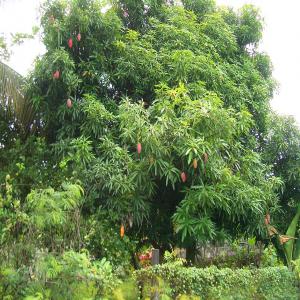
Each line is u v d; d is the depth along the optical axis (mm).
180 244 7242
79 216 5098
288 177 9586
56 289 4105
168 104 6262
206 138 6246
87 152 6484
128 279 4785
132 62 7445
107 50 7551
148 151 6047
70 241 4766
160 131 6004
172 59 7523
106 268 4461
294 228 9414
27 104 7273
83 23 7152
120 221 6551
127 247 6688
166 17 8492
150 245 7527
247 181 7469
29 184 6539
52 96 7184
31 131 7621
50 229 4547
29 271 4141
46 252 4297
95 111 6773
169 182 6590
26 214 4426
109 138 6801
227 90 8008
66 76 6816
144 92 7629
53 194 4508
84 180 6316
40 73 6988
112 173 6379
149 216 7070
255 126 8789
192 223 6305
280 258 9602
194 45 8055
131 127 6125
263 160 9398
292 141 9727
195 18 8609
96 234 5828
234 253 8883
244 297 6047
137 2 8398
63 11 7344
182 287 5082
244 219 7246
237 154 7531
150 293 4832
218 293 5488
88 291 4219
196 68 7512
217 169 6402
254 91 8867
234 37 9023
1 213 4488
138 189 6453
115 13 7820
